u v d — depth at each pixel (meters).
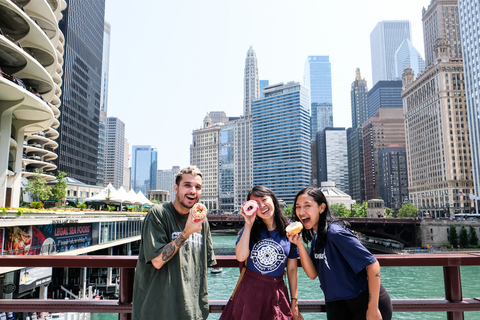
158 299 3.06
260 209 3.42
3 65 27.66
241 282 3.42
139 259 3.18
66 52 101.56
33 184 49.88
